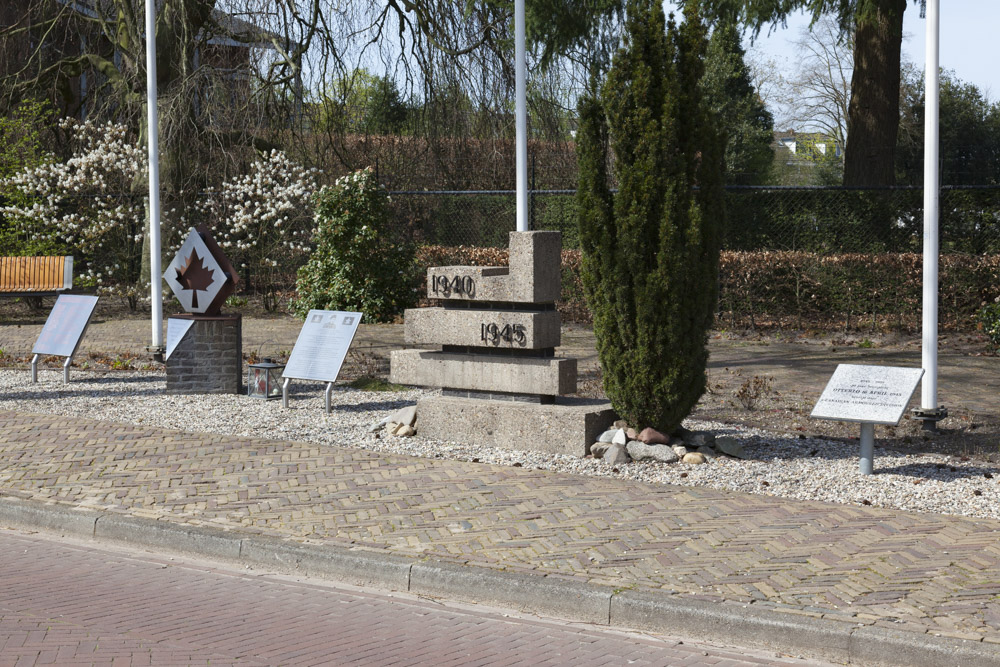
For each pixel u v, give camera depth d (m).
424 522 6.56
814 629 4.79
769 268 17.16
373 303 18.30
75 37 24.31
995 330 14.47
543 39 19.80
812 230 19.02
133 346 15.77
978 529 6.30
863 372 7.92
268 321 18.80
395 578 5.79
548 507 6.86
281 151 20.91
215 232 20.64
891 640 4.63
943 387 11.88
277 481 7.63
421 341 9.26
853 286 16.78
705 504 6.91
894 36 20.09
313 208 19.80
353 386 12.35
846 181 20.70
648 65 8.22
